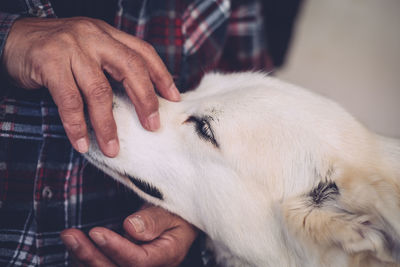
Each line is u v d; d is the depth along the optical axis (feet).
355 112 4.34
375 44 4.96
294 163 1.64
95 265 1.47
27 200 1.68
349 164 1.58
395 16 5.27
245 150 1.63
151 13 1.98
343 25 5.15
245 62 2.58
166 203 1.81
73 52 1.41
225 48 2.57
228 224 1.72
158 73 1.62
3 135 1.62
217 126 1.65
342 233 1.42
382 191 1.43
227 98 1.72
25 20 1.56
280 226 1.63
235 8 2.48
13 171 1.65
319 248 1.48
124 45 1.47
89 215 1.76
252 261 1.75
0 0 1.63
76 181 1.72
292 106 1.70
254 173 1.64
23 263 1.66
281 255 1.66
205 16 2.21
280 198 1.64
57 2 1.87
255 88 1.76
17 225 1.67
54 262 1.68
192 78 2.26
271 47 4.33
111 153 1.50
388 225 1.33
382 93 4.51
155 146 1.75
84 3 1.92
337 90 4.48
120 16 1.88
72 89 1.40
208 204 1.74
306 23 5.13
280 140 1.65
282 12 4.12
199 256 2.02
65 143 1.69
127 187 1.90
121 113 1.73
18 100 1.65
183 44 2.12
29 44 1.46
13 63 1.50
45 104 1.65
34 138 1.69
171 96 1.71
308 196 1.61
